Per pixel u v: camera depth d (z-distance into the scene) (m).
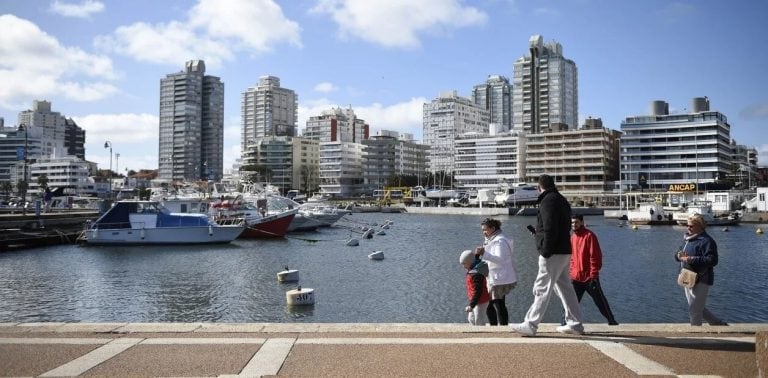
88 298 32.28
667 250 61.75
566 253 10.30
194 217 61.78
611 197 199.25
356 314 28.50
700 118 189.25
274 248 60.47
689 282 12.45
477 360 8.88
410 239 76.94
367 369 8.41
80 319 27.44
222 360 8.84
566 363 8.72
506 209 165.12
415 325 11.12
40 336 10.35
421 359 8.91
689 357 9.05
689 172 189.25
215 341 9.97
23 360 8.82
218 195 79.56
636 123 197.50
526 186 179.50
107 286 36.06
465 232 92.50
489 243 13.20
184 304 30.66
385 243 69.75
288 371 8.30
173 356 9.05
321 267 45.69
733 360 8.86
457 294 33.78
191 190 88.00
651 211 112.62
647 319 28.28
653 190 191.25
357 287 36.06
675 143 191.50
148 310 29.27
